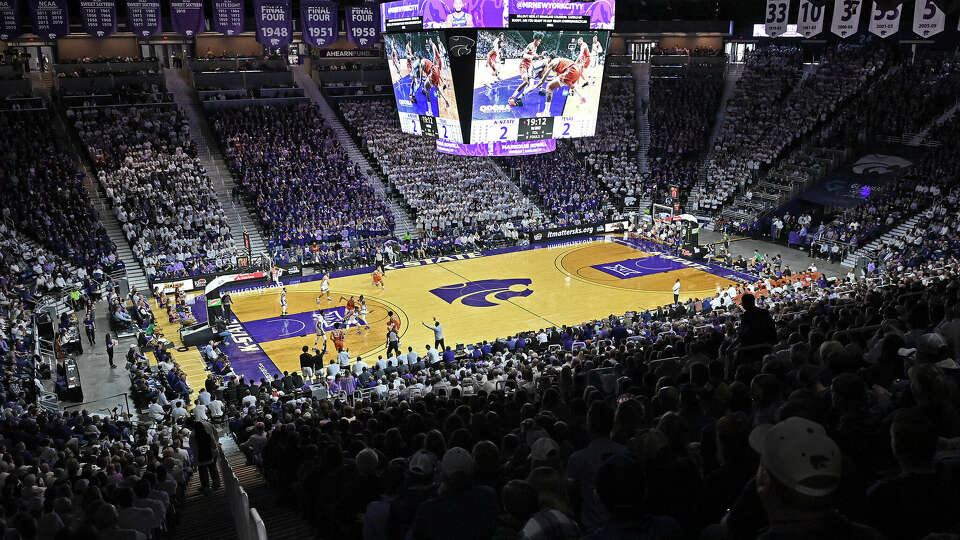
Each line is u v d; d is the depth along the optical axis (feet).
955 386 18.29
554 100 136.05
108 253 148.36
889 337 26.63
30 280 135.03
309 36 154.81
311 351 118.01
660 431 20.51
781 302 103.76
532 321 128.98
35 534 29.94
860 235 162.09
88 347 120.57
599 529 13.83
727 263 161.68
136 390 93.86
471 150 135.13
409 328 126.93
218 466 62.80
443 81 131.64
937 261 125.70
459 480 17.90
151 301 143.23
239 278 152.87
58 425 69.05
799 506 11.12
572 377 47.47
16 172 157.07
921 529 13.65
